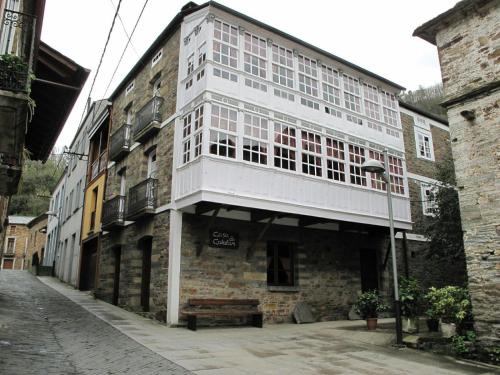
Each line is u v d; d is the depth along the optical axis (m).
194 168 10.53
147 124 13.36
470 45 8.65
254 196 10.74
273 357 7.32
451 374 6.52
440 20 9.05
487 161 8.03
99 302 14.87
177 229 10.94
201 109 10.80
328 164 12.70
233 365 6.53
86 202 19.55
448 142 18.91
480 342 7.53
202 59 11.28
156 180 12.53
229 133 10.82
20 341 7.36
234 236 11.72
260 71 11.95
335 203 12.43
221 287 11.22
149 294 11.95
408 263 15.29
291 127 12.11
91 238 17.81
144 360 6.57
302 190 11.76
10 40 7.97
